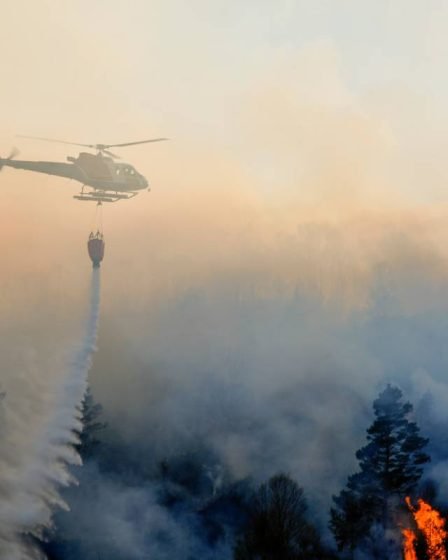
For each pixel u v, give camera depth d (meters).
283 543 66.12
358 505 68.00
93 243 67.00
